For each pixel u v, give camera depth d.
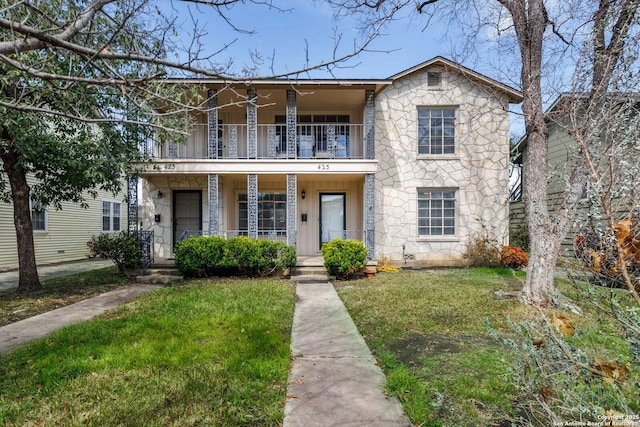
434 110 11.03
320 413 2.73
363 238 11.27
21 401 2.88
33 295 7.12
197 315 5.24
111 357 3.68
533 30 6.00
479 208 10.91
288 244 9.54
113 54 2.46
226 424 2.58
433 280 8.36
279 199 11.59
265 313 5.41
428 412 2.67
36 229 12.72
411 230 10.84
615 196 1.90
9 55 2.65
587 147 2.34
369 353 3.97
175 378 3.25
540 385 1.96
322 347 4.16
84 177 7.33
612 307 1.84
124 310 5.66
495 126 10.90
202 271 8.95
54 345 4.05
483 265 10.55
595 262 1.82
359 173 9.66
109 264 12.81
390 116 10.86
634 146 2.17
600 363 1.72
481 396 2.87
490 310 5.54
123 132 7.61
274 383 3.21
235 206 11.50
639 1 3.04
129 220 9.34
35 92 4.36
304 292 7.39
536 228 5.80
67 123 6.98
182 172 9.35
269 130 10.48
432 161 10.90
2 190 8.67
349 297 6.68
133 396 2.94
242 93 9.65
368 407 2.82
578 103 3.30
